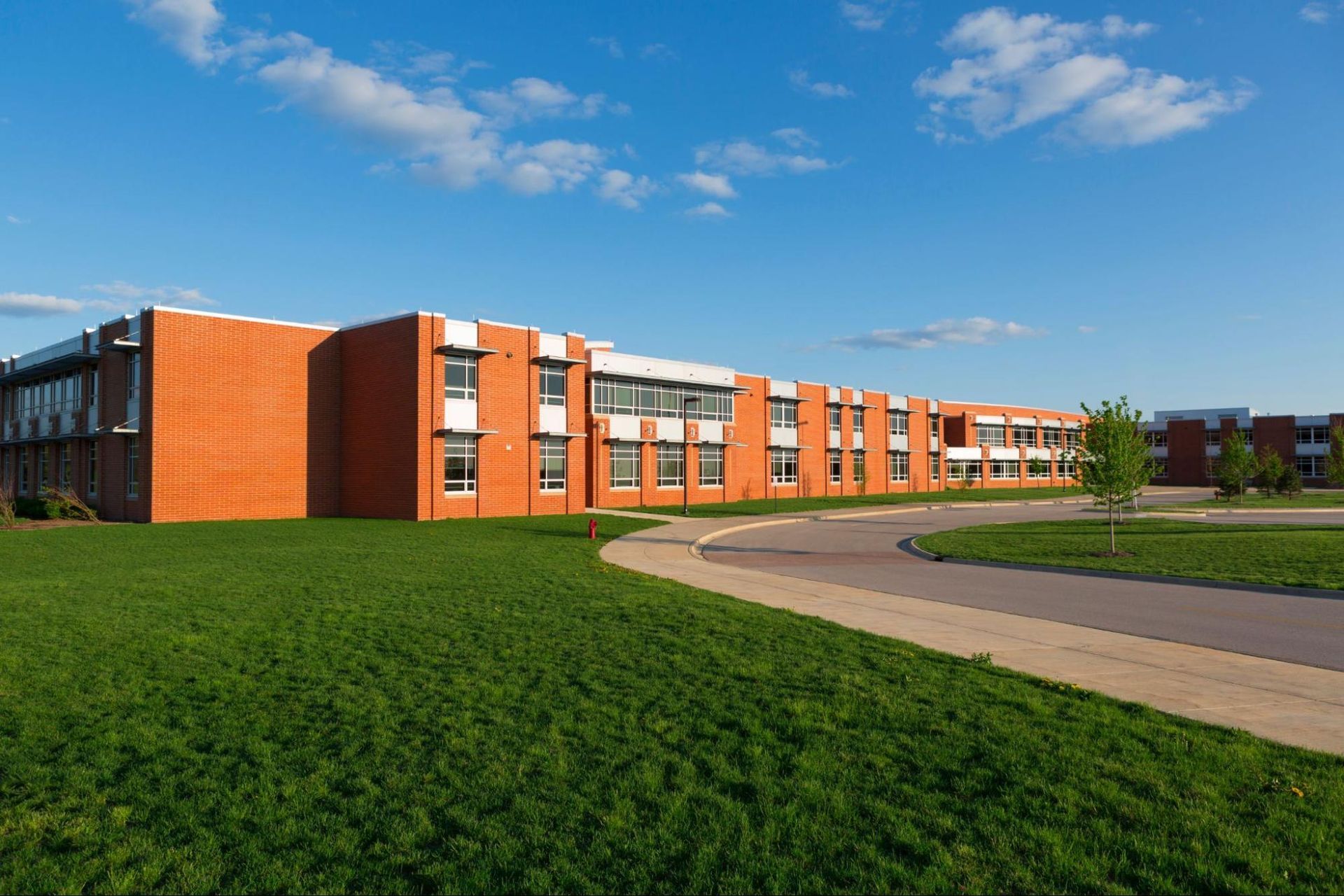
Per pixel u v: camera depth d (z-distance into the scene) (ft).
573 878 14.52
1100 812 17.06
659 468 155.22
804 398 187.01
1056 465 293.02
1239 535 89.35
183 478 103.71
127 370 109.60
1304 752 20.54
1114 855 15.31
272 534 85.25
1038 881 14.43
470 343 115.96
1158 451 306.35
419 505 108.47
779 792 18.03
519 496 121.39
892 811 17.10
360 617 38.06
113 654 30.35
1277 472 200.54
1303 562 63.67
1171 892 14.01
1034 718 23.32
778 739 21.47
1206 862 14.96
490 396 118.01
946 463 248.11
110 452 112.06
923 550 79.87
